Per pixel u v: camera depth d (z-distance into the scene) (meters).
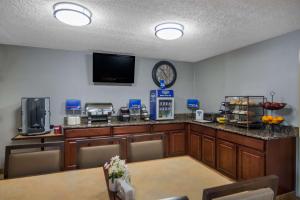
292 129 2.46
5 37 2.80
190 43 3.04
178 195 1.13
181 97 4.52
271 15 2.01
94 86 3.77
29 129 2.89
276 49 2.69
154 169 1.55
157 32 2.33
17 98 3.25
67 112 3.57
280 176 2.31
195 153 3.60
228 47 3.24
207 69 4.18
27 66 3.32
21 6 1.84
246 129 2.76
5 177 1.50
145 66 4.17
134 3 1.78
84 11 1.89
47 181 1.33
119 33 2.61
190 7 1.85
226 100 3.56
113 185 1.15
